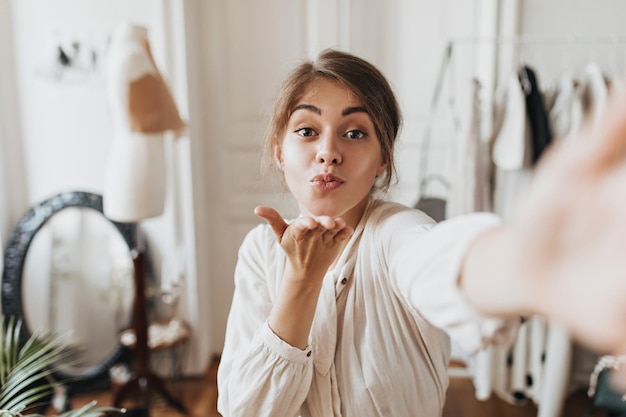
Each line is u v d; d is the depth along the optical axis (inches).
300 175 23.2
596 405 75.2
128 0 89.7
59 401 76.1
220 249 106.2
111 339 98.8
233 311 28.8
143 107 73.7
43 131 94.9
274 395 23.5
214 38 98.9
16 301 94.8
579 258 6.5
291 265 21.6
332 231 20.1
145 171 76.5
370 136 23.2
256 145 101.8
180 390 95.7
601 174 6.4
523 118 76.6
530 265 7.2
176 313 97.7
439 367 25.5
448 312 11.3
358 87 23.0
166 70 90.2
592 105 77.3
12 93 93.7
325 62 24.0
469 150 77.9
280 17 98.8
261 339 23.6
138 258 83.4
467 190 78.4
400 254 15.8
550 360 79.8
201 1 97.7
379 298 24.5
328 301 25.3
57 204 95.7
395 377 24.5
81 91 93.4
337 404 25.3
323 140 22.7
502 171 82.6
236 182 103.7
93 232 97.5
